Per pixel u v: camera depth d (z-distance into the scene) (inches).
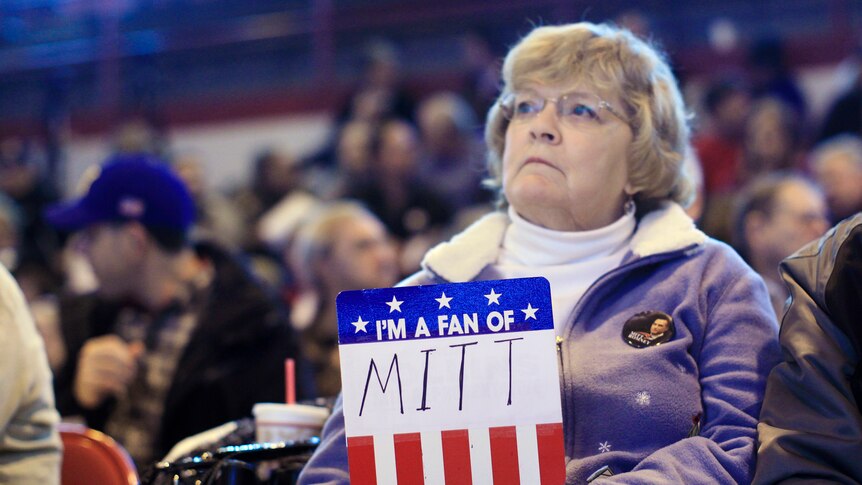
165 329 231.5
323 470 139.5
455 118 478.6
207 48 653.3
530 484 119.4
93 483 164.7
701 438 131.4
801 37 537.0
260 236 462.6
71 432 169.5
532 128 152.2
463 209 457.7
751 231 258.5
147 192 238.8
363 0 629.3
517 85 155.9
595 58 153.3
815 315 131.7
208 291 228.8
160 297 240.8
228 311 221.6
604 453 136.6
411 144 451.2
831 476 120.9
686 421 137.3
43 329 254.5
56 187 620.1
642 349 141.6
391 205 442.3
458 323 121.9
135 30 668.1
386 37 621.3
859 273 129.5
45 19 687.1
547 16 573.0
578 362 142.1
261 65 643.5
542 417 120.3
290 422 161.6
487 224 160.1
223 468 147.5
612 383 139.3
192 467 148.9
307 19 637.9
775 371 134.3
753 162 417.4
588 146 150.3
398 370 121.3
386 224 438.0
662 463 127.9
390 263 287.7
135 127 568.4
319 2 634.2
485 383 121.0
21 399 154.2
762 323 143.7
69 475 165.9
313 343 273.9
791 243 252.2
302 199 457.4
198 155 623.8
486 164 175.8
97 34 673.6
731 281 148.5
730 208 283.3
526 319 121.8
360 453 120.2
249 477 148.7
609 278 147.9
